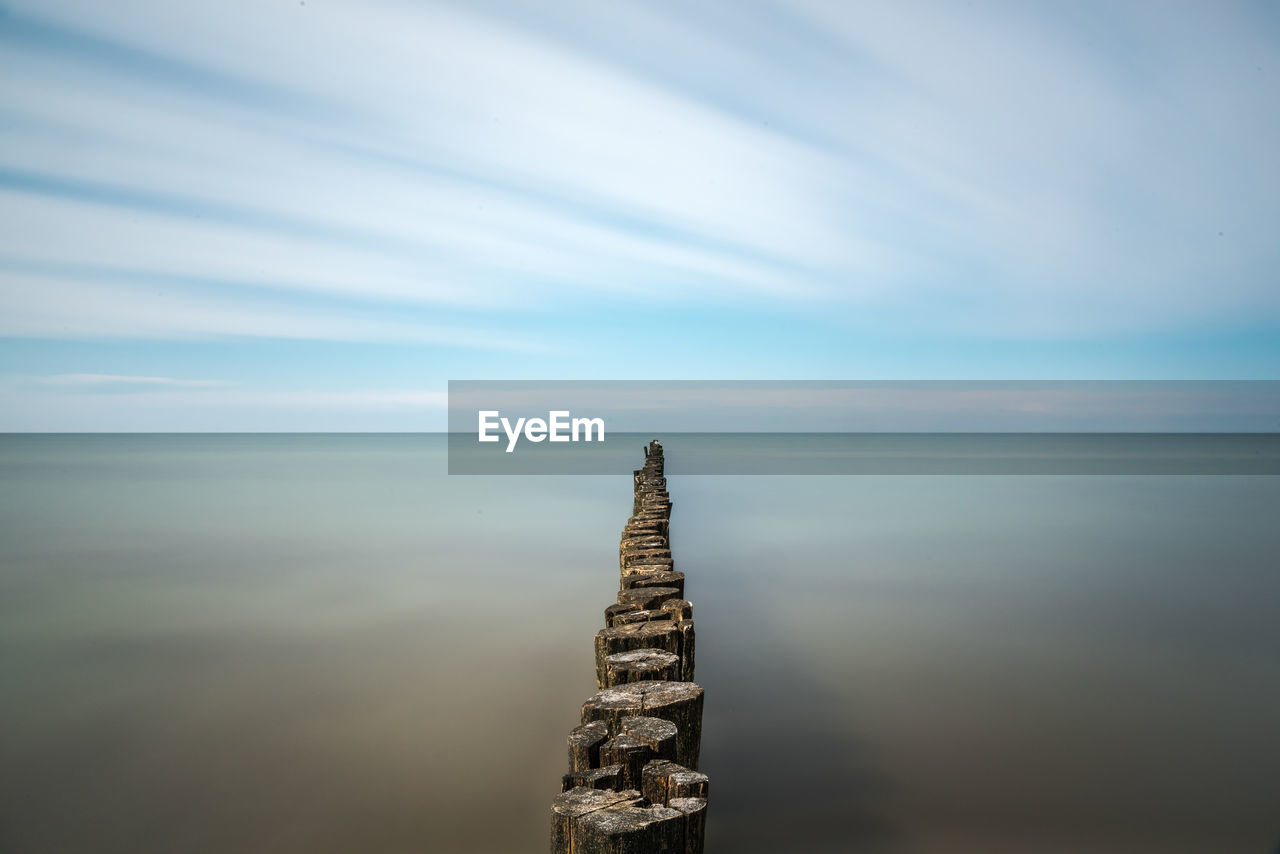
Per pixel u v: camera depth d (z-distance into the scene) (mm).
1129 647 7086
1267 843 3943
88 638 7766
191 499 20203
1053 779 4621
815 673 6363
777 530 13977
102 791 4656
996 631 7574
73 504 19141
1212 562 11125
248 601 9234
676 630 4254
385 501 19484
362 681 6473
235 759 5055
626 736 2916
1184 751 4973
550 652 7207
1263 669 6516
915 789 4477
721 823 4152
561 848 2480
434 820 4320
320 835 4172
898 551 11891
